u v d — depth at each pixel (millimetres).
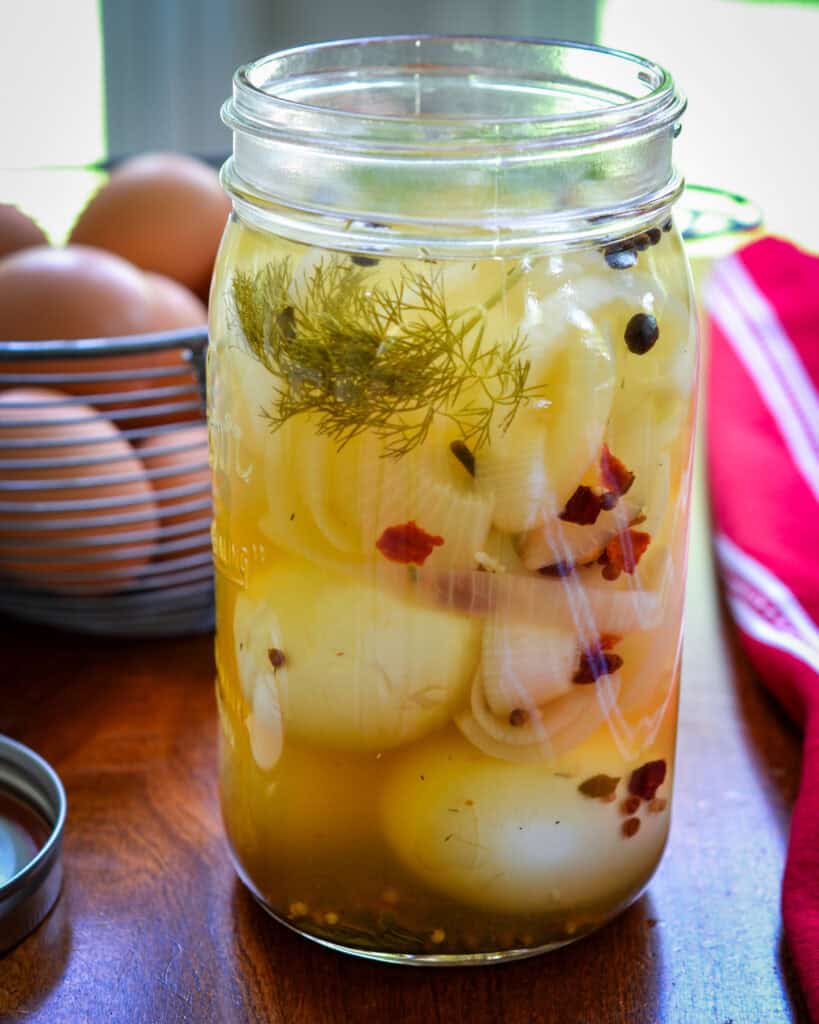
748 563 498
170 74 820
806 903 380
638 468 345
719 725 460
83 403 454
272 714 361
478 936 368
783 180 915
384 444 331
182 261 558
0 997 370
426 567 338
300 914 375
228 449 360
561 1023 363
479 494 333
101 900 399
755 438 562
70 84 811
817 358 605
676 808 429
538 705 350
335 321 328
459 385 327
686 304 354
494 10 855
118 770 442
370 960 380
